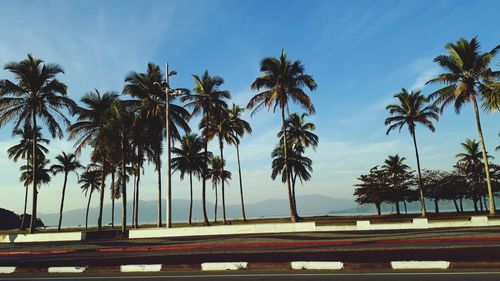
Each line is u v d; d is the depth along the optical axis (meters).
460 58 35.44
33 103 33.88
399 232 20.97
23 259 17.94
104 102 39.81
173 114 38.72
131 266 13.02
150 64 38.47
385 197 68.56
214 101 43.53
